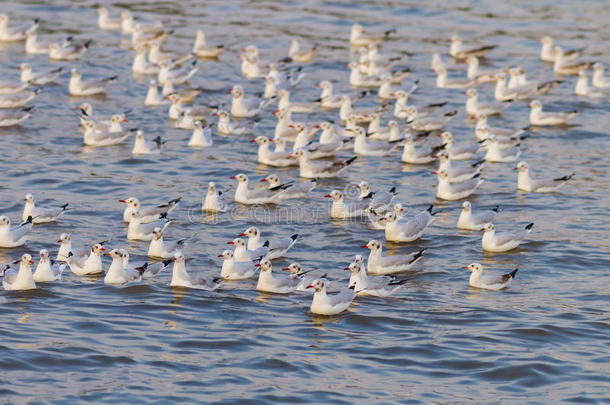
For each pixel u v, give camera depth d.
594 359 26.89
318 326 28.78
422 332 28.45
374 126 50.91
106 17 71.75
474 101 55.44
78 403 23.72
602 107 57.78
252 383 25.06
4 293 30.34
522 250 35.59
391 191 40.59
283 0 81.50
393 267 33.22
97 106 54.38
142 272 31.94
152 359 26.22
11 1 77.56
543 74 64.00
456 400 24.50
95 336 27.48
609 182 44.31
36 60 62.72
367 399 24.41
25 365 25.52
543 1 82.44
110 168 44.41
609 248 35.78
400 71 61.38
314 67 64.06
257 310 29.80
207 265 33.41
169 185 42.41
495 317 29.61
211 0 80.94
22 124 50.75
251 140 46.03
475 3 81.50
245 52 64.12
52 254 33.91
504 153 47.72
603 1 82.38
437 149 47.72
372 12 78.31
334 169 44.38
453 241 36.53
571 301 31.00
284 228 37.53
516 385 25.41
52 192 40.72
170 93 55.78
